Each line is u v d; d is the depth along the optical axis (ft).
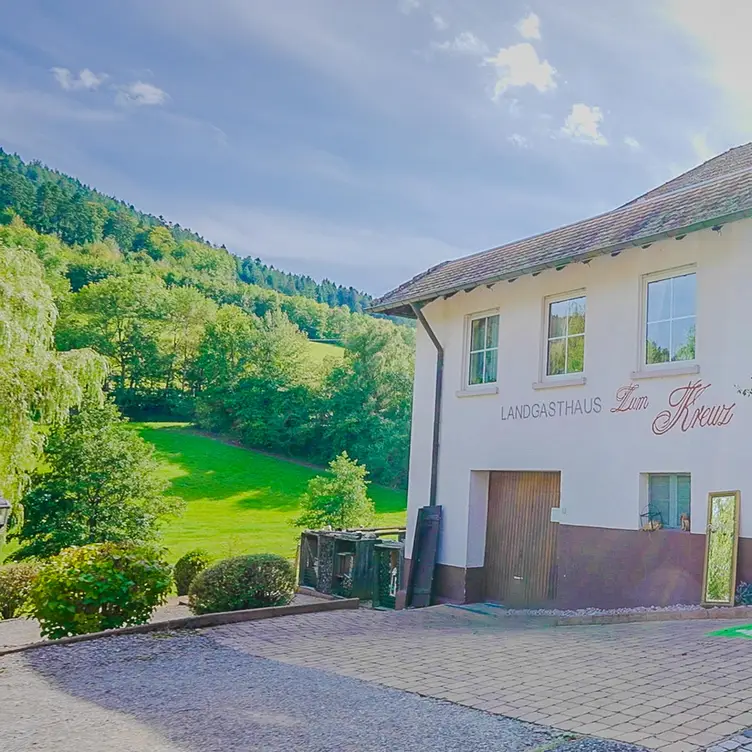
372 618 34.27
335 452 194.29
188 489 169.89
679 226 30.32
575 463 37.14
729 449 30.45
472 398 43.70
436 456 45.42
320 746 14.51
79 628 28.84
